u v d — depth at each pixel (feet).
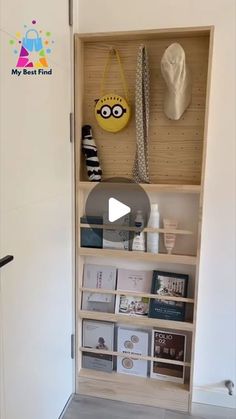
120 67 5.60
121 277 6.07
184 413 5.82
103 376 6.17
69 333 5.92
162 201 5.80
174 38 5.36
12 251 3.76
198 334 5.89
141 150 5.48
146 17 5.37
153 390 5.92
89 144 5.72
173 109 5.18
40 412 4.78
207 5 5.17
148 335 6.05
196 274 5.50
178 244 5.82
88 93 5.79
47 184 4.67
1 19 3.38
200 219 5.36
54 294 5.12
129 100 5.65
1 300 3.56
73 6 5.31
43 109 4.45
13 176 3.73
